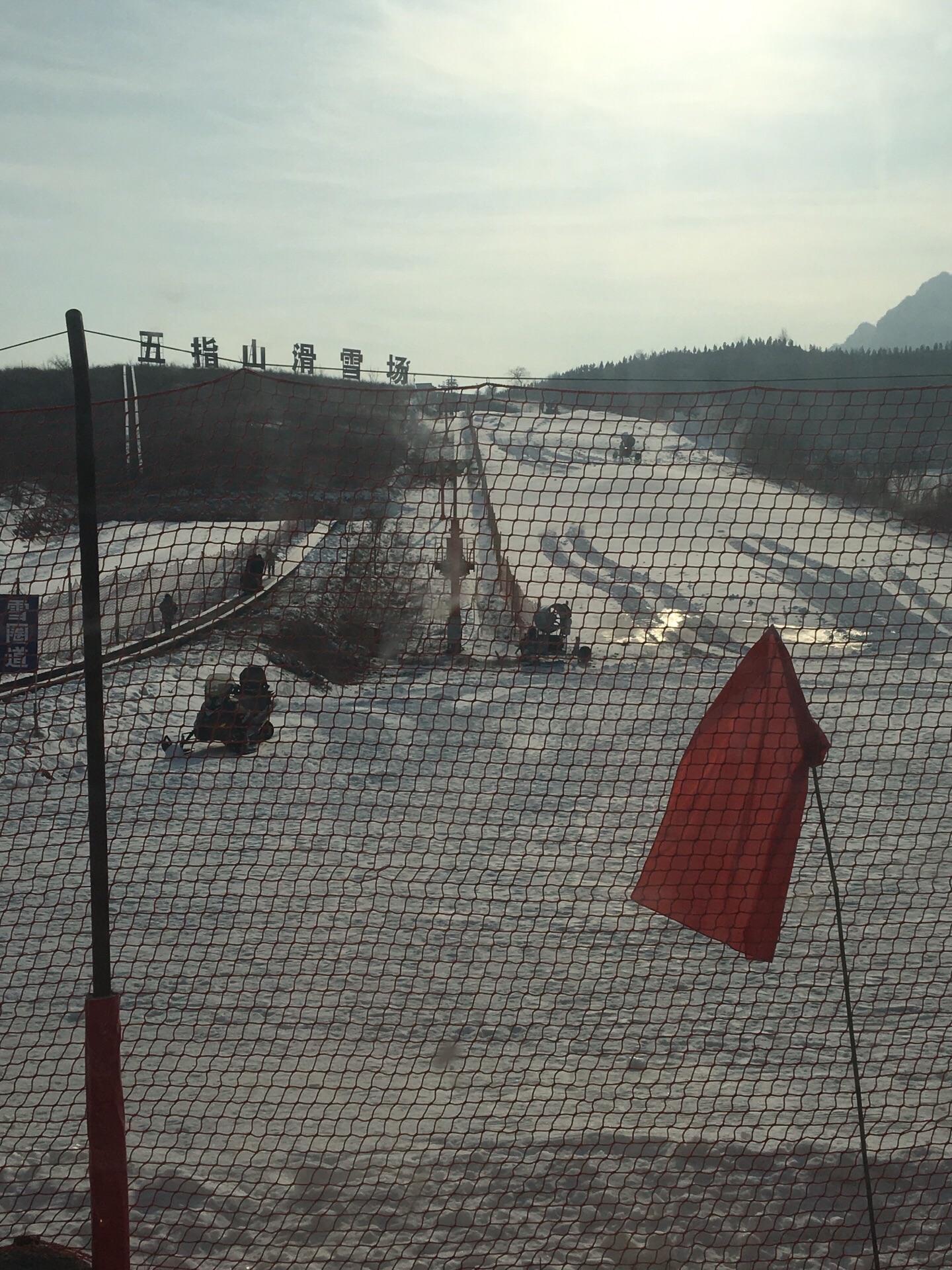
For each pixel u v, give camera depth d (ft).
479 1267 11.89
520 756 39.45
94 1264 10.64
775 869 13.01
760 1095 16.05
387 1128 14.83
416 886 25.93
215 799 32.37
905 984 20.48
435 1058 17.19
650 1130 14.57
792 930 23.40
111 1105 10.68
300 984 20.13
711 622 79.41
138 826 29.60
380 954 21.66
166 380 168.04
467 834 30.35
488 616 42.78
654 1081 16.47
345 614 28.19
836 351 432.66
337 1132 14.71
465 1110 15.40
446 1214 12.78
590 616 80.89
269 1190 13.23
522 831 30.83
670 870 13.37
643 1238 12.37
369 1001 19.45
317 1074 16.55
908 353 391.24
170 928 22.66
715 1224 12.64
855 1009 19.34
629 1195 13.17
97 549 10.80
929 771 38.52
